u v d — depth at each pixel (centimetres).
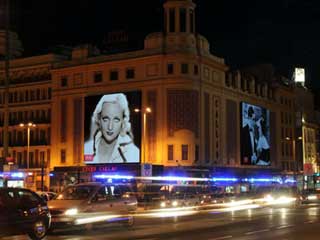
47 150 7538
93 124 7100
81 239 2005
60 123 7394
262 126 8525
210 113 7088
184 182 6531
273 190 5622
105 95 7050
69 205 2312
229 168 7400
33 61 7788
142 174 5366
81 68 7262
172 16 6844
